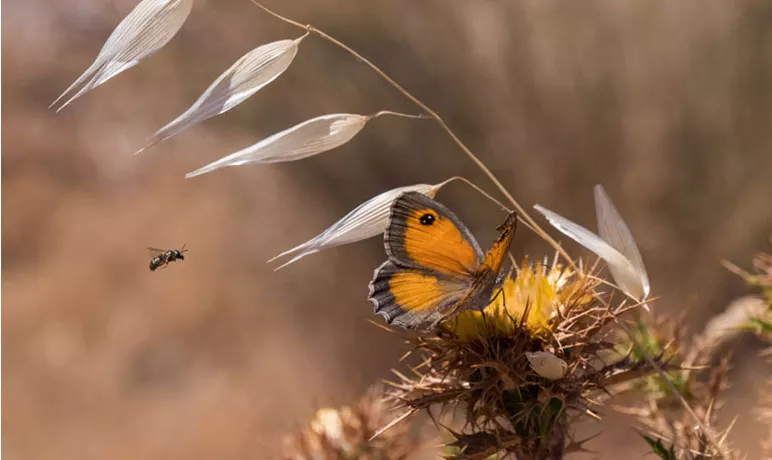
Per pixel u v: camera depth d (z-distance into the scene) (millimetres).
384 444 677
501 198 1530
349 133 625
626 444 1157
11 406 1635
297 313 1698
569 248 1463
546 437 623
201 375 1655
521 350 623
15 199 2109
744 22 1480
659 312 1420
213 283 1756
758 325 669
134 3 2154
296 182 1756
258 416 1528
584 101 1507
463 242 620
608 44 1509
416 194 621
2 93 2256
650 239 1469
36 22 2256
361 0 1587
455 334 627
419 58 1580
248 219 1836
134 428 1567
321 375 1570
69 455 1537
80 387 1676
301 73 1639
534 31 1525
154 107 1934
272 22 1674
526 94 1526
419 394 630
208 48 1792
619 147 1498
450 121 1572
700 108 1472
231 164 621
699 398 667
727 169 1447
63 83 2277
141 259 1887
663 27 1494
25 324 1812
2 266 2039
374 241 1680
